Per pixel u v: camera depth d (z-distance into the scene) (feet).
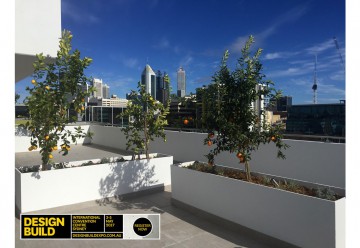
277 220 9.75
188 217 12.85
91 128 41.22
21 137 34.47
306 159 17.31
